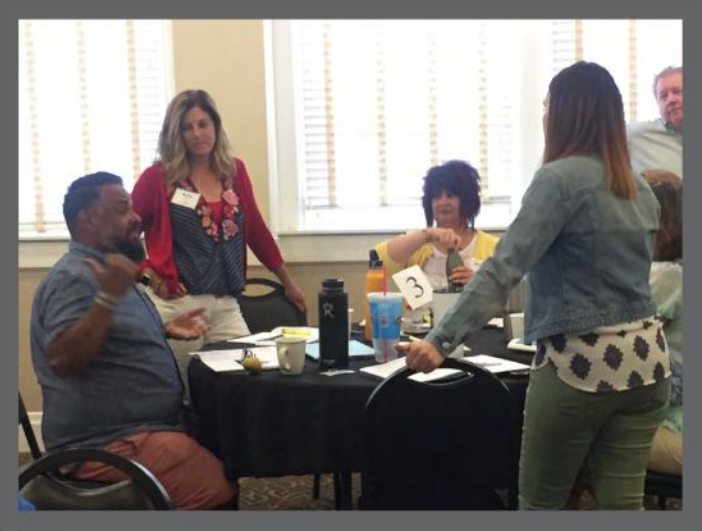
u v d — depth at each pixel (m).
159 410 1.98
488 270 1.48
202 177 2.78
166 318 2.68
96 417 1.90
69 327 1.82
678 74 2.86
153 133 3.54
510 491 1.72
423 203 2.69
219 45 3.35
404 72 3.55
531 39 3.51
